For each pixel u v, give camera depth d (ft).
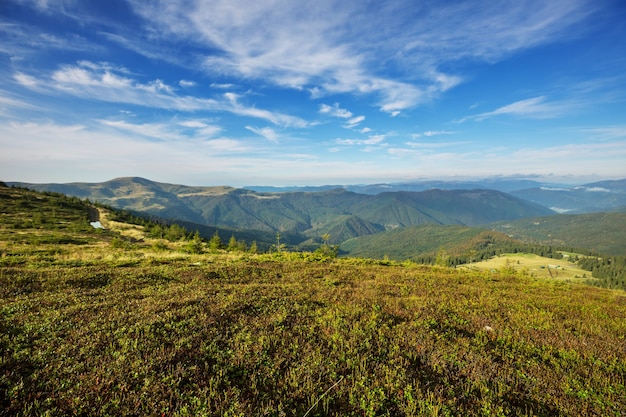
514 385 24.61
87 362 24.20
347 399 21.81
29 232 246.27
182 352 26.89
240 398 20.92
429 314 44.09
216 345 28.89
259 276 73.41
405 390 22.65
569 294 71.67
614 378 26.58
